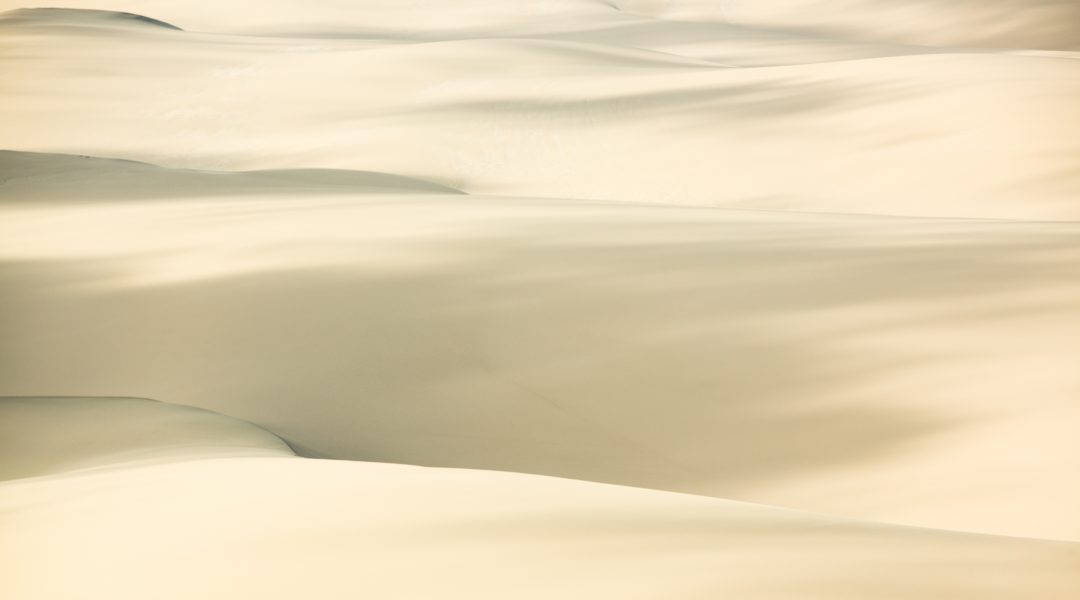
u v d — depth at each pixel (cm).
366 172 3781
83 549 539
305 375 1612
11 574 523
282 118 5194
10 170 3288
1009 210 3438
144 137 5088
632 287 1688
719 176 3988
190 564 478
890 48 9862
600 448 1355
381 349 1636
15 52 6347
